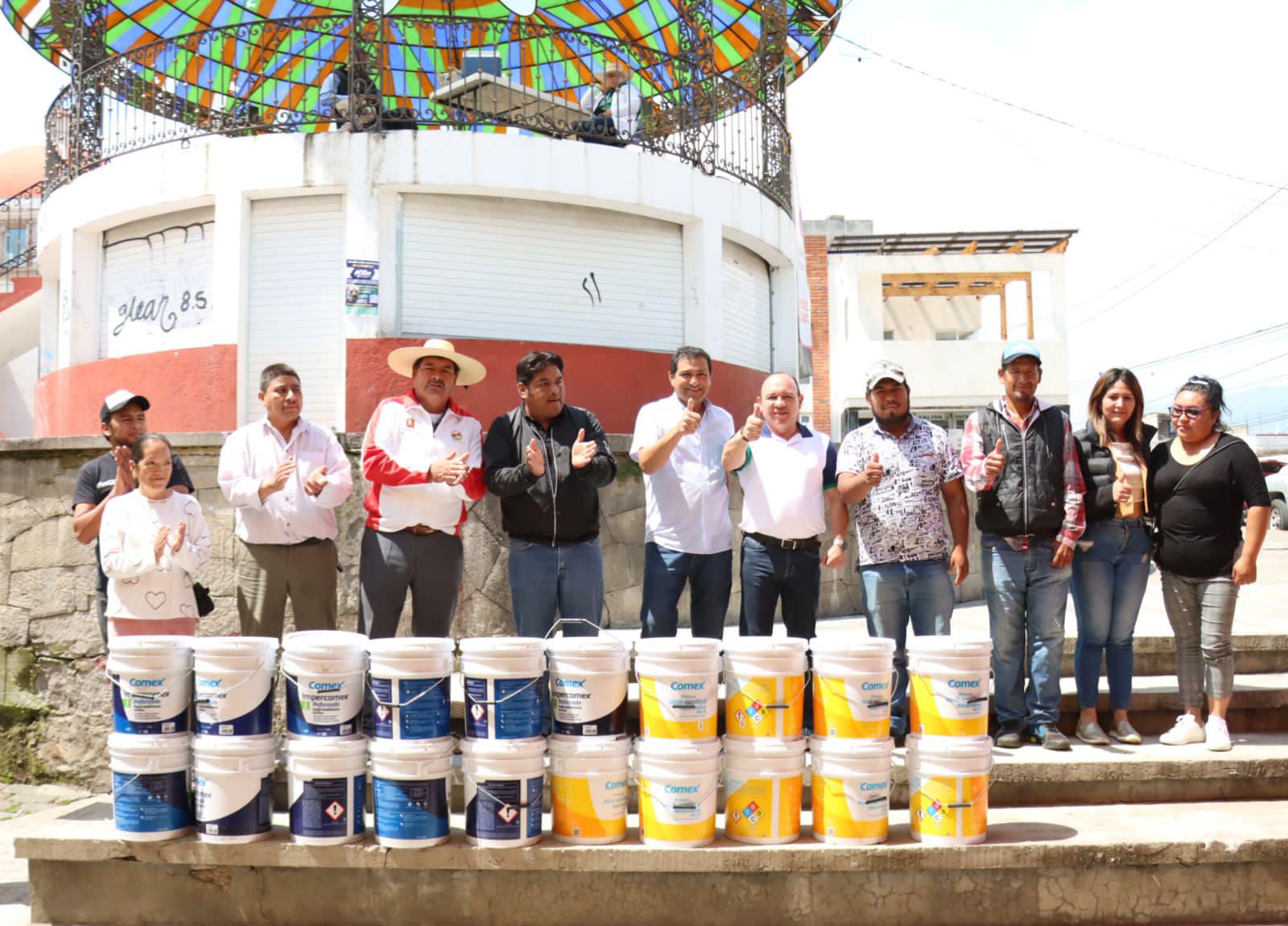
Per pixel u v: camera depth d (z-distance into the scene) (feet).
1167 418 22.27
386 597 16.49
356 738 14.11
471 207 31.22
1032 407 17.01
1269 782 16.03
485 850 13.61
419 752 13.65
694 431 16.08
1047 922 13.93
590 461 16.17
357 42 30.71
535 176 30.91
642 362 31.86
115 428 17.57
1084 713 17.26
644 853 13.60
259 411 30.53
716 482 17.17
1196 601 17.11
